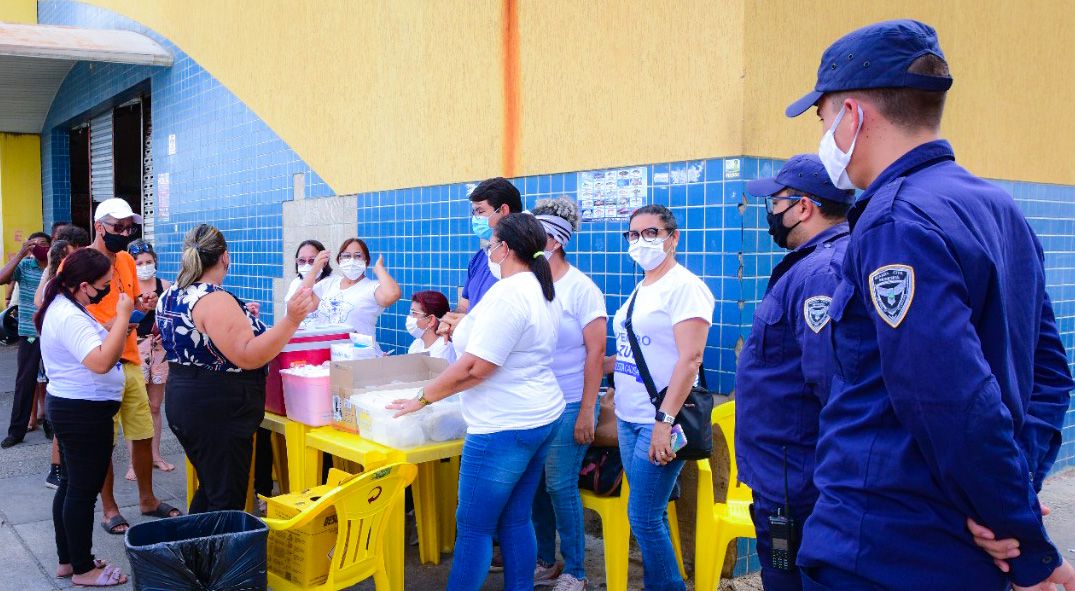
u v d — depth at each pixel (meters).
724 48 3.87
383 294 5.30
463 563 3.16
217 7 8.62
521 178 5.06
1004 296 1.56
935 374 1.42
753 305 3.90
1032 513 1.46
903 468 1.55
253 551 3.03
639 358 3.31
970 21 4.92
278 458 5.00
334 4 6.76
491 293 3.13
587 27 4.55
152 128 10.41
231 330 3.49
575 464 3.73
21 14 14.09
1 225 14.68
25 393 6.59
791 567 2.11
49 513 5.03
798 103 1.88
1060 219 5.76
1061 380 1.77
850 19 4.27
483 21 5.27
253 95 8.06
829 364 1.90
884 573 1.56
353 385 3.95
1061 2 5.59
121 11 10.98
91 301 3.80
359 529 3.35
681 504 4.21
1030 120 5.43
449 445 3.69
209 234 3.66
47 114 14.12
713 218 3.96
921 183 1.59
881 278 1.50
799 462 2.14
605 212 4.51
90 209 13.05
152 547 2.87
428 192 5.85
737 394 2.32
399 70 6.07
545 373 3.24
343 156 6.79
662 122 4.18
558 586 3.75
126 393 4.80
